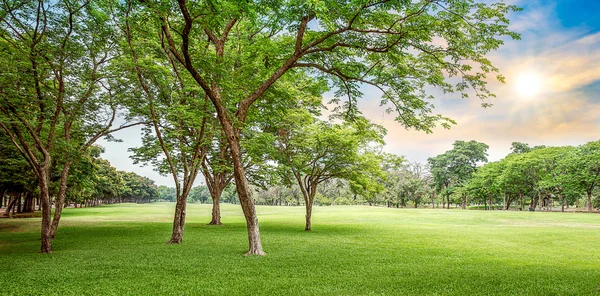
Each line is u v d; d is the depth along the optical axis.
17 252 13.70
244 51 13.70
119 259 11.52
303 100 23.17
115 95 17.41
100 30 14.58
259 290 7.40
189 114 15.20
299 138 23.48
